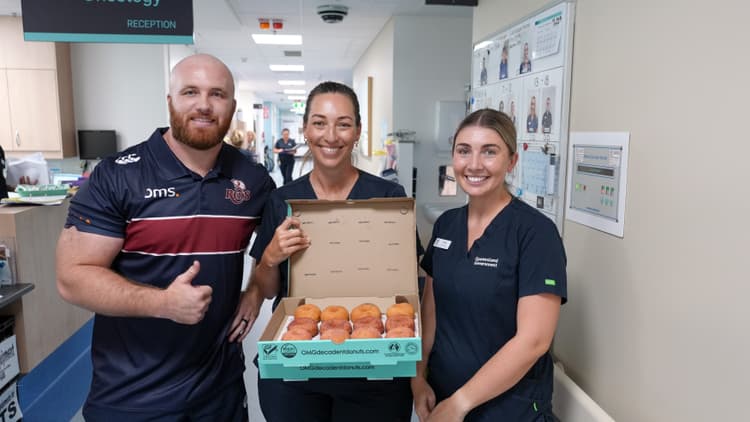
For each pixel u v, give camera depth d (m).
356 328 1.22
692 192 1.31
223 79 1.33
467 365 1.33
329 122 1.46
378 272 1.41
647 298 1.49
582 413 1.67
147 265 1.38
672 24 1.38
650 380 1.48
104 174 1.32
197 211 1.38
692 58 1.31
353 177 1.60
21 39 5.30
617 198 1.63
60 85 5.48
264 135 20.25
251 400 2.67
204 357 1.45
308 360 1.14
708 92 1.25
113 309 1.22
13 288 2.31
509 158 1.32
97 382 1.43
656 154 1.45
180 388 1.41
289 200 1.38
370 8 5.17
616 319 1.65
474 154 1.28
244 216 1.47
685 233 1.33
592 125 1.78
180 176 1.37
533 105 2.20
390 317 1.26
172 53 6.43
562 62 1.94
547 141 2.08
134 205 1.33
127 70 5.87
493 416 1.30
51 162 5.84
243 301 1.50
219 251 1.42
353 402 1.51
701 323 1.28
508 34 2.47
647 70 1.48
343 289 1.41
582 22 1.85
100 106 5.88
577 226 1.89
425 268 1.52
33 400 2.55
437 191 5.67
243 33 6.52
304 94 16.58
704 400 1.28
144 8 3.09
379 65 6.55
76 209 1.31
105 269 1.28
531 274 1.25
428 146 5.63
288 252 1.34
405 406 1.55
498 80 2.62
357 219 1.40
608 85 1.68
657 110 1.44
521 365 1.20
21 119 5.41
